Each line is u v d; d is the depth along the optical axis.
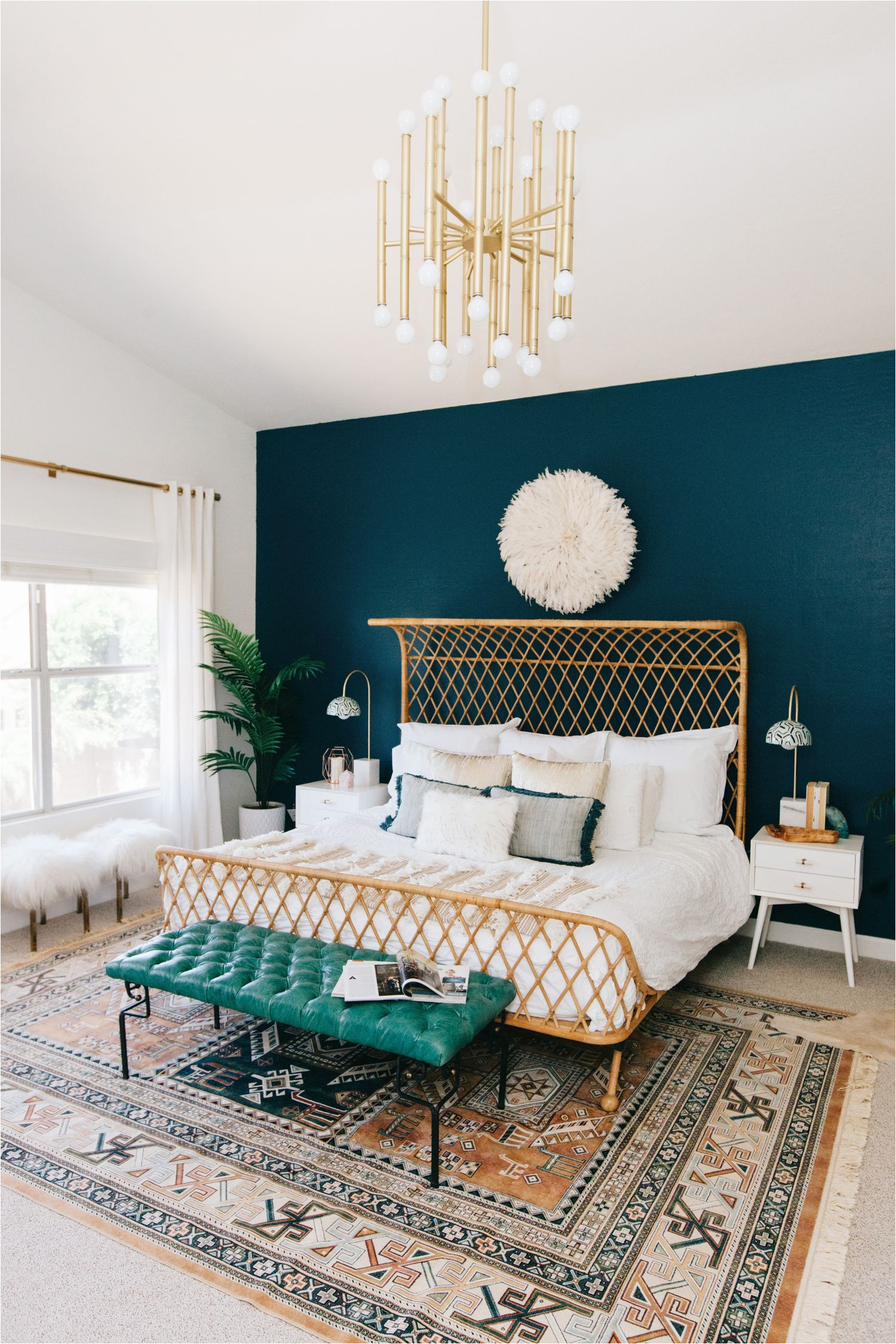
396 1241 2.16
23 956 4.03
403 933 3.07
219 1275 2.04
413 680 5.35
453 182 3.22
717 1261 2.10
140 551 5.05
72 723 4.84
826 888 3.78
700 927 3.51
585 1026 2.78
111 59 2.87
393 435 5.42
